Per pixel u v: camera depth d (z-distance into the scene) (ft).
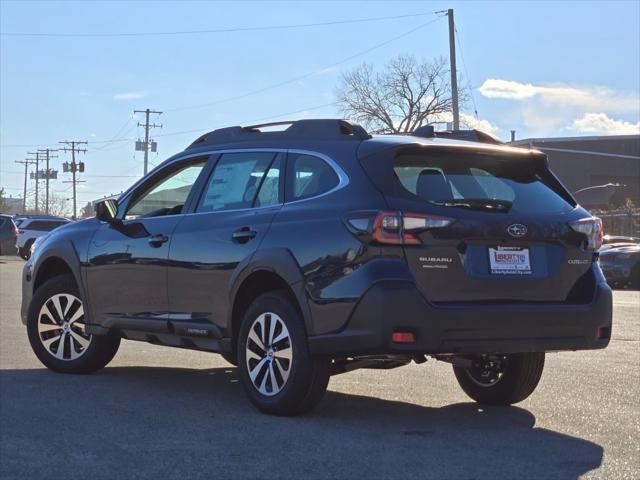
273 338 18.71
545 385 23.43
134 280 22.38
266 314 18.86
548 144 215.92
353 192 17.75
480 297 17.42
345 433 17.46
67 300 24.54
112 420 18.53
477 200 17.80
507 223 17.70
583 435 17.62
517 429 18.10
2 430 17.61
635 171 215.92
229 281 19.71
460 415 19.49
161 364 26.86
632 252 71.46
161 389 22.25
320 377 18.13
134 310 22.50
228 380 23.77
